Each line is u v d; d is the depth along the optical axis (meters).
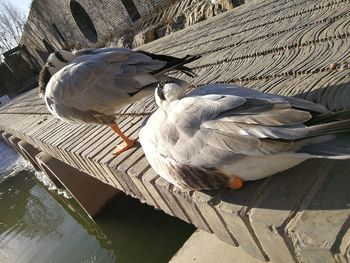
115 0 5.09
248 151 0.50
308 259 0.50
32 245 2.34
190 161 0.57
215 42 1.80
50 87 1.00
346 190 0.52
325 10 1.38
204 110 0.55
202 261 1.04
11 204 3.14
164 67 0.94
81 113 0.98
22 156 3.57
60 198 2.75
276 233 0.53
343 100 0.73
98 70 0.95
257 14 1.91
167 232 1.73
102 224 2.02
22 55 8.84
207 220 0.71
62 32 6.97
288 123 0.48
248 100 0.54
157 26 4.00
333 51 1.00
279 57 1.17
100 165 1.06
